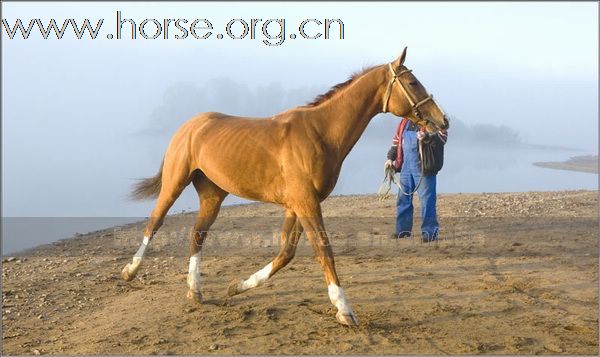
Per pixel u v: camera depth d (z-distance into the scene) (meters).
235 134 6.24
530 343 5.43
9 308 6.76
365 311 6.36
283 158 5.95
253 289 7.28
